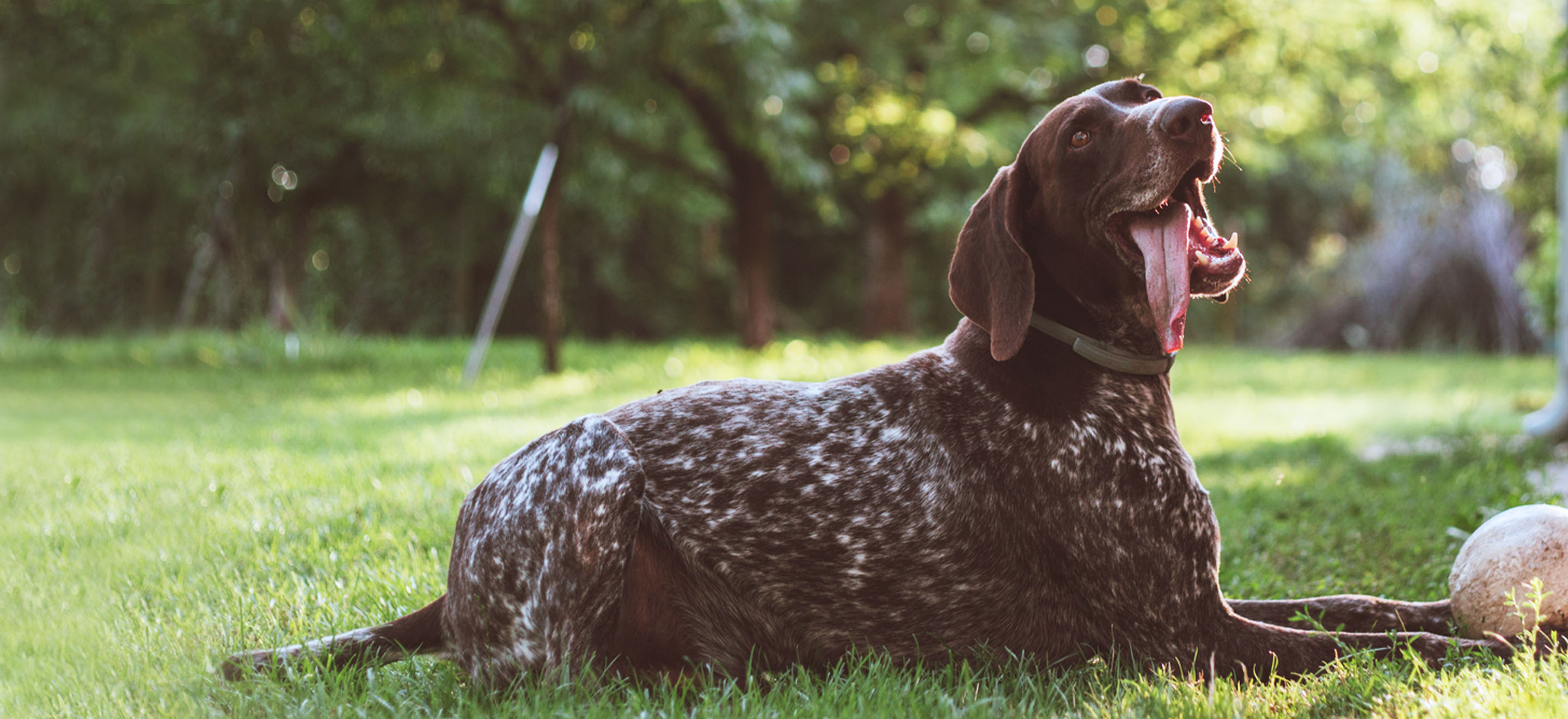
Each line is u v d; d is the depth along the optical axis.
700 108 16.38
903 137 18.09
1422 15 18.92
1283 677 3.03
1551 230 11.38
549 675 2.88
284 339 16.12
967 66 18.52
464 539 3.02
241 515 5.15
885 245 22.66
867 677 3.02
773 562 3.07
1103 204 3.08
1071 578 3.11
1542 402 11.31
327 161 19.19
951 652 3.14
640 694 2.87
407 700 2.94
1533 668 2.84
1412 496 6.03
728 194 17.91
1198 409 11.35
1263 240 32.78
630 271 28.27
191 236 22.42
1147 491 3.09
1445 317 23.19
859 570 3.07
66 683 3.18
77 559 4.41
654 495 3.02
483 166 18.92
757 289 17.86
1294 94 19.55
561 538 2.85
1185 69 18.47
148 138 19.47
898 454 3.12
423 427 8.58
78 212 21.94
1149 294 2.98
